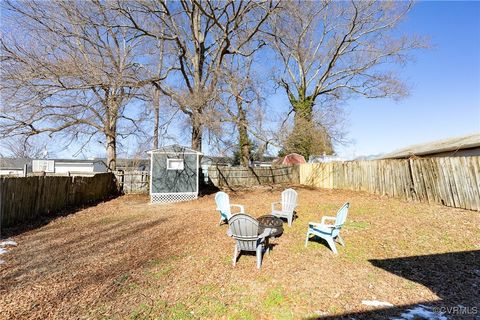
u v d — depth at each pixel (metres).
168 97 12.80
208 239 5.44
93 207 10.03
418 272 3.67
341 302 2.94
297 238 5.34
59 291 3.26
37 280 3.56
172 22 14.30
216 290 3.28
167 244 5.17
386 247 4.65
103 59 10.99
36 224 7.00
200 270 3.88
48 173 13.38
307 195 11.44
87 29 12.23
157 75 13.12
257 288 3.31
